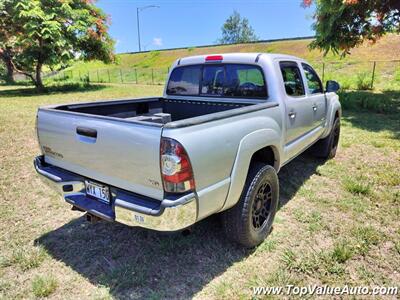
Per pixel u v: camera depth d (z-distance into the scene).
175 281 2.31
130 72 31.20
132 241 2.83
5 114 9.62
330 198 3.65
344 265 2.46
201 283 2.29
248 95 3.27
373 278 2.31
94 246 2.77
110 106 3.49
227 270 2.43
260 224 2.77
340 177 4.27
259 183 2.59
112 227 3.09
